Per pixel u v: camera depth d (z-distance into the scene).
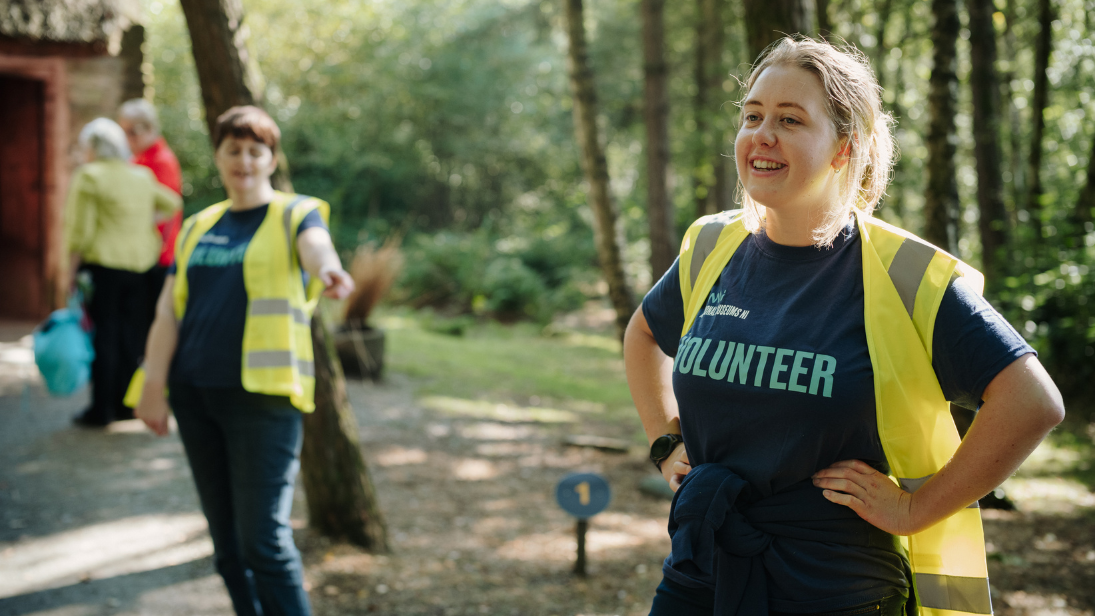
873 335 1.38
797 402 1.38
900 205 8.40
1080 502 4.68
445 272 17.88
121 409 5.51
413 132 21.91
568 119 22.28
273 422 2.46
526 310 16.80
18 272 8.87
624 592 3.44
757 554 1.44
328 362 3.65
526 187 23.84
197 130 19.56
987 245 8.09
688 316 1.64
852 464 1.40
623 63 16.89
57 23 6.44
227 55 3.46
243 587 2.63
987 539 4.09
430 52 21.33
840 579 1.41
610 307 18.25
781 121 1.42
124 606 3.12
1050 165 9.49
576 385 8.95
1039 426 1.28
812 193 1.45
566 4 6.89
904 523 1.35
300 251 2.60
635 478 5.26
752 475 1.45
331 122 21.22
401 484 4.84
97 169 5.12
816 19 4.96
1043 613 3.25
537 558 3.80
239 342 2.47
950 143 4.85
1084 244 7.20
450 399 7.34
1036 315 7.03
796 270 1.49
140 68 8.54
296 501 4.23
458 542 3.95
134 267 5.31
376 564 3.56
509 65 21.56
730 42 12.12
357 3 20.67
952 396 1.39
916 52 7.96
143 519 3.96
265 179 2.71
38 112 8.46
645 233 18.91
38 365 4.95
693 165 12.77
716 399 1.48
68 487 4.31
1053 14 7.54
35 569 3.39
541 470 5.37
